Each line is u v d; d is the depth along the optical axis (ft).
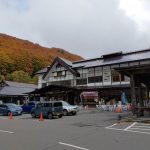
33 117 94.07
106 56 154.61
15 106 112.16
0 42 365.61
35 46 433.48
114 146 33.71
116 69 77.82
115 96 141.08
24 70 286.46
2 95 176.96
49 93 153.69
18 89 192.75
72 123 67.77
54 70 171.73
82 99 148.66
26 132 50.52
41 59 315.99
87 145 34.65
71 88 145.07
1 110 111.24
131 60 136.56
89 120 75.15
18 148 33.78
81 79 157.38
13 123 70.69
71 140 39.19
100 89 145.89
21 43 415.44
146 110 85.25
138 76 83.76
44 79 176.76
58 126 60.85
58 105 90.43
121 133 46.26
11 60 277.03
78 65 162.81
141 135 43.65
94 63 155.02
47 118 89.40
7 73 267.80
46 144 36.29
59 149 32.32
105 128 54.60
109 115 92.63
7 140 40.73
